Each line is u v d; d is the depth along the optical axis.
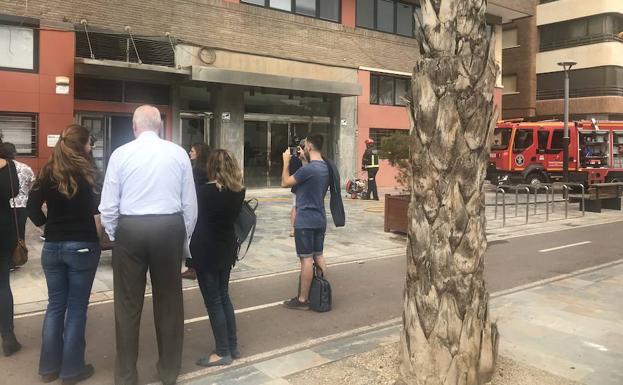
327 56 19.70
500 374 3.96
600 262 8.90
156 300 3.98
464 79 3.43
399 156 12.18
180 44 16.05
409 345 3.71
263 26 17.92
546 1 34.56
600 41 32.44
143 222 3.79
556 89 34.34
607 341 4.91
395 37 21.89
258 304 6.29
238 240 4.64
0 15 12.91
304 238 5.96
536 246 10.38
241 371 4.28
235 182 4.39
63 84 13.83
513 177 22.38
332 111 20.45
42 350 4.16
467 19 3.41
